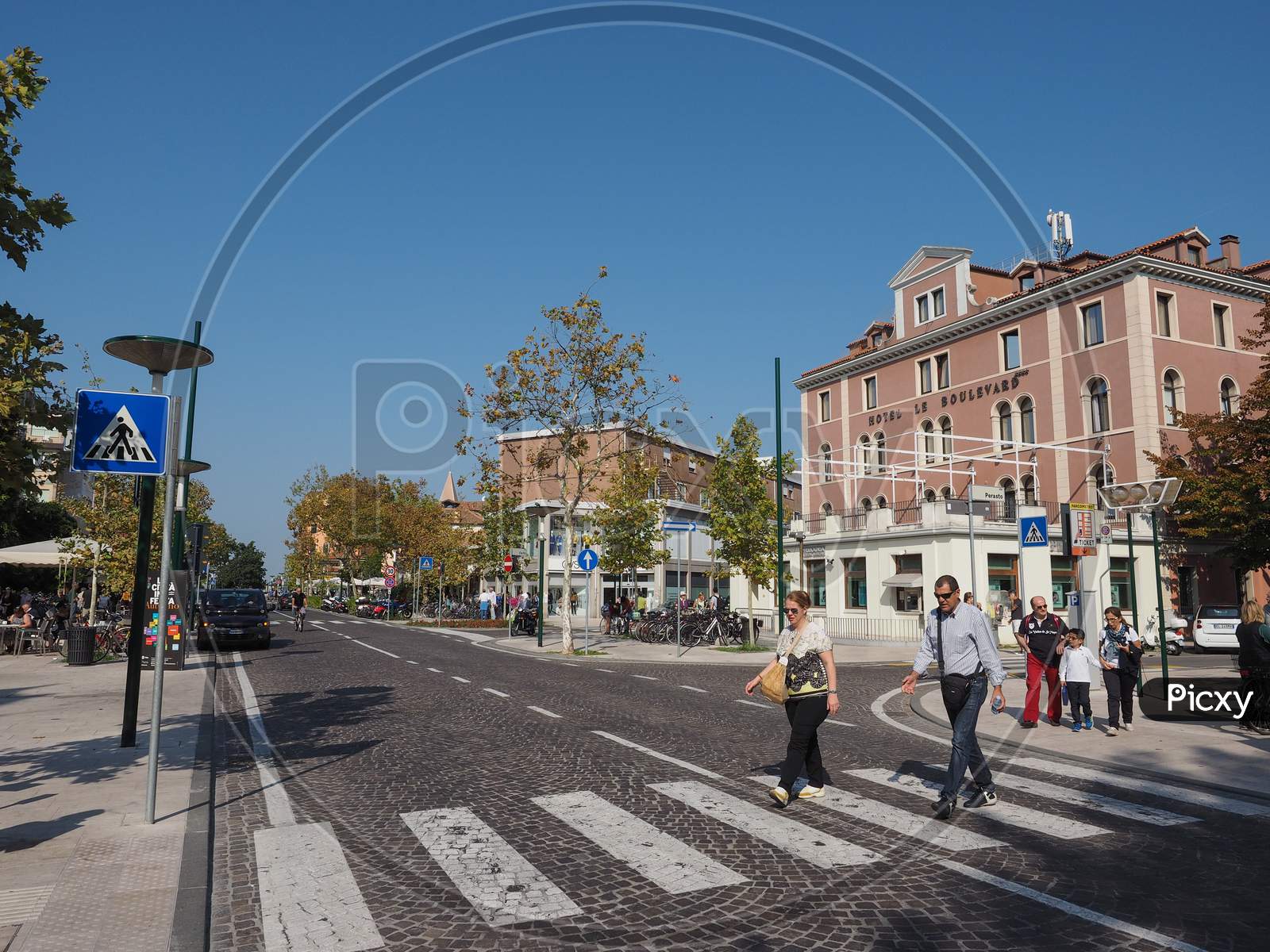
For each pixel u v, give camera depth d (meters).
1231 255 31.78
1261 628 10.13
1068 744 9.30
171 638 16.70
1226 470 26.47
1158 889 4.72
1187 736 9.76
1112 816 6.29
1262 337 30.61
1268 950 3.93
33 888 4.68
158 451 6.39
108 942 3.96
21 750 8.62
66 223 5.50
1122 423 28.27
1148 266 28.11
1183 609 28.56
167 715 11.02
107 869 4.98
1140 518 28.08
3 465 5.62
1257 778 7.52
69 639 17.62
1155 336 28.17
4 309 5.48
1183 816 6.33
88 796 6.71
